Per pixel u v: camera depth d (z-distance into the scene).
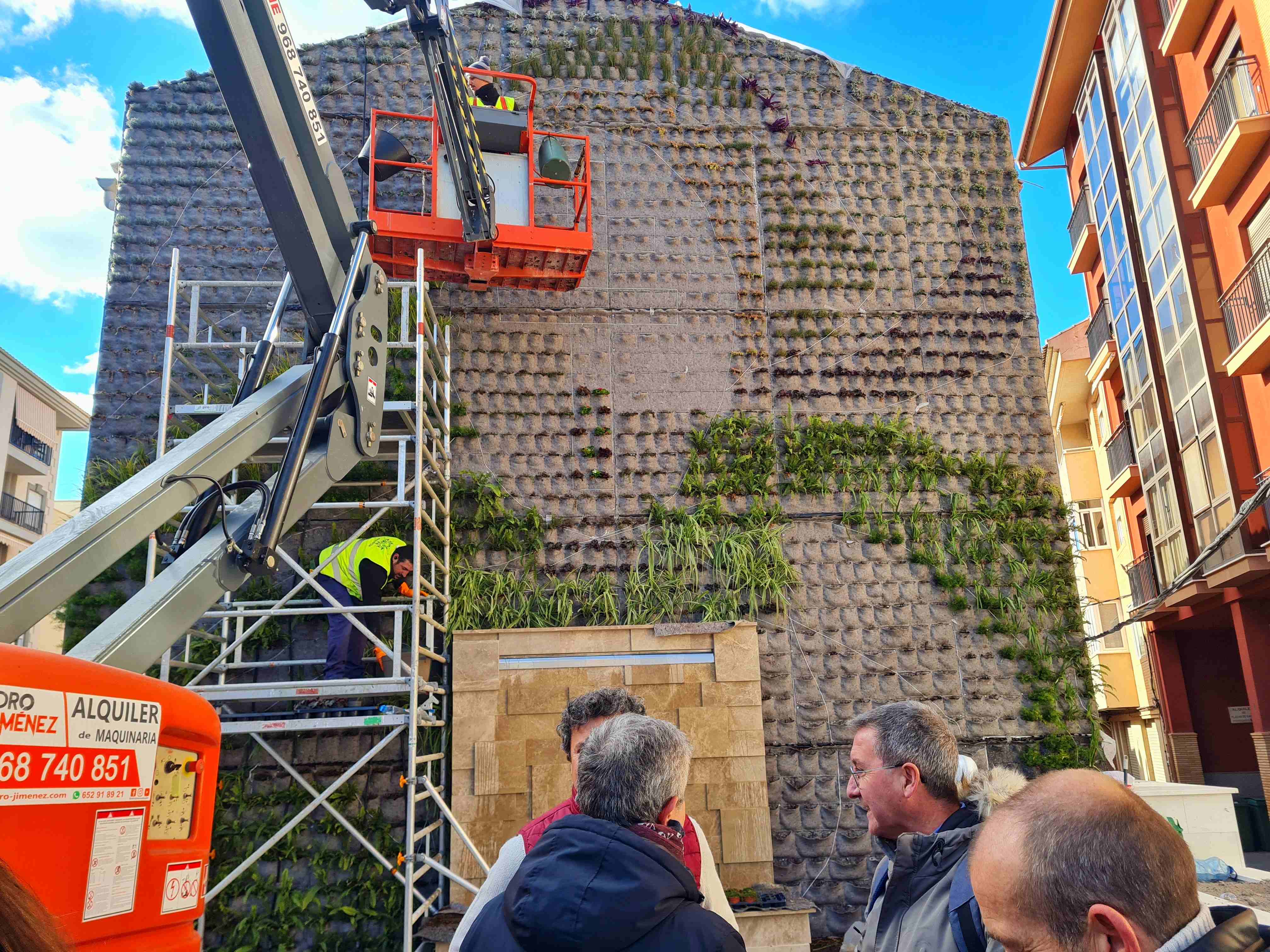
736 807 6.55
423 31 5.71
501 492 7.52
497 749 6.53
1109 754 7.42
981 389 8.39
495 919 1.88
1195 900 1.16
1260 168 11.32
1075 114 17.70
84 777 2.18
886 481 8.02
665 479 7.83
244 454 4.00
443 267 7.38
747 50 9.15
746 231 8.58
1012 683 7.56
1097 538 18.98
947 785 2.32
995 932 1.26
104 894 2.25
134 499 3.28
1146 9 13.84
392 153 7.22
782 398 8.16
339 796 6.46
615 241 8.39
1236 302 11.87
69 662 2.17
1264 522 11.41
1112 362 17.06
